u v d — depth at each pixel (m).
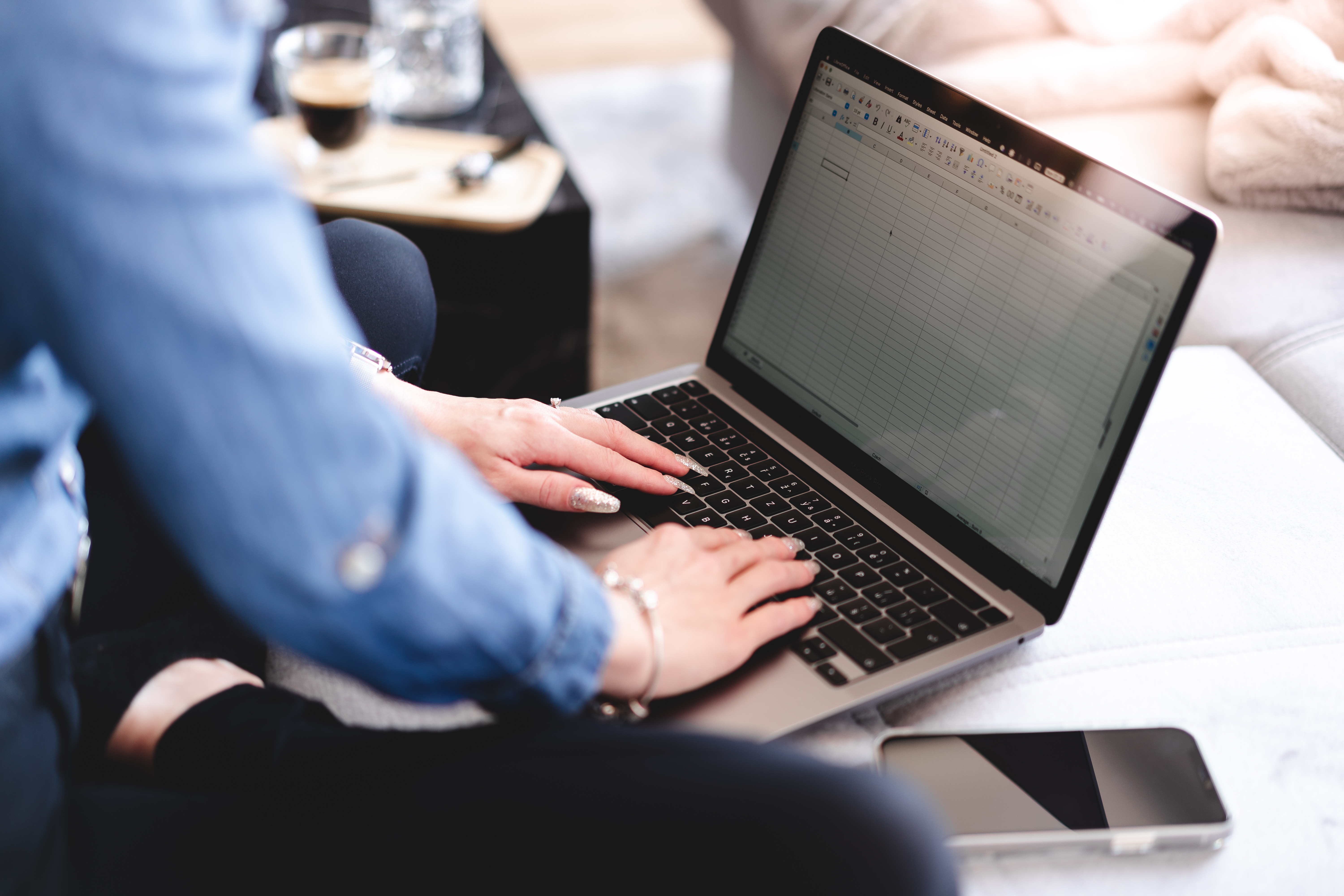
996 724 0.66
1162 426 0.91
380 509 0.39
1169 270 0.64
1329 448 0.90
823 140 0.85
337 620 0.39
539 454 0.77
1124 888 0.56
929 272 0.77
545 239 1.39
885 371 0.80
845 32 0.83
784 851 0.47
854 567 0.72
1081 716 0.66
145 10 0.34
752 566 0.67
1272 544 0.79
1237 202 1.19
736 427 0.87
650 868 0.47
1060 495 0.69
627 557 0.66
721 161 2.35
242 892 0.50
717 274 2.10
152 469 0.35
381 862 0.50
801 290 0.86
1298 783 0.62
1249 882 0.56
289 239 0.37
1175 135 1.32
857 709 0.63
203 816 0.53
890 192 0.80
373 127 1.42
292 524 0.36
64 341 0.34
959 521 0.74
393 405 0.74
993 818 0.57
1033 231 0.71
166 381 0.34
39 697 0.53
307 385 0.36
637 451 0.80
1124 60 1.37
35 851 0.50
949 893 0.47
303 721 0.60
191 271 0.34
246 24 0.39
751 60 1.88
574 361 1.50
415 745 0.55
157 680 0.64
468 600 0.43
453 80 1.51
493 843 0.49
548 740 0.52
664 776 0.50
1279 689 0.68
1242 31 1.30
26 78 0.32
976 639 0.67
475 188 1.36
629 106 2.59
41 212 0.33
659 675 0.58
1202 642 0.71
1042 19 1.48
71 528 0.56
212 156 0.35
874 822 0.47
